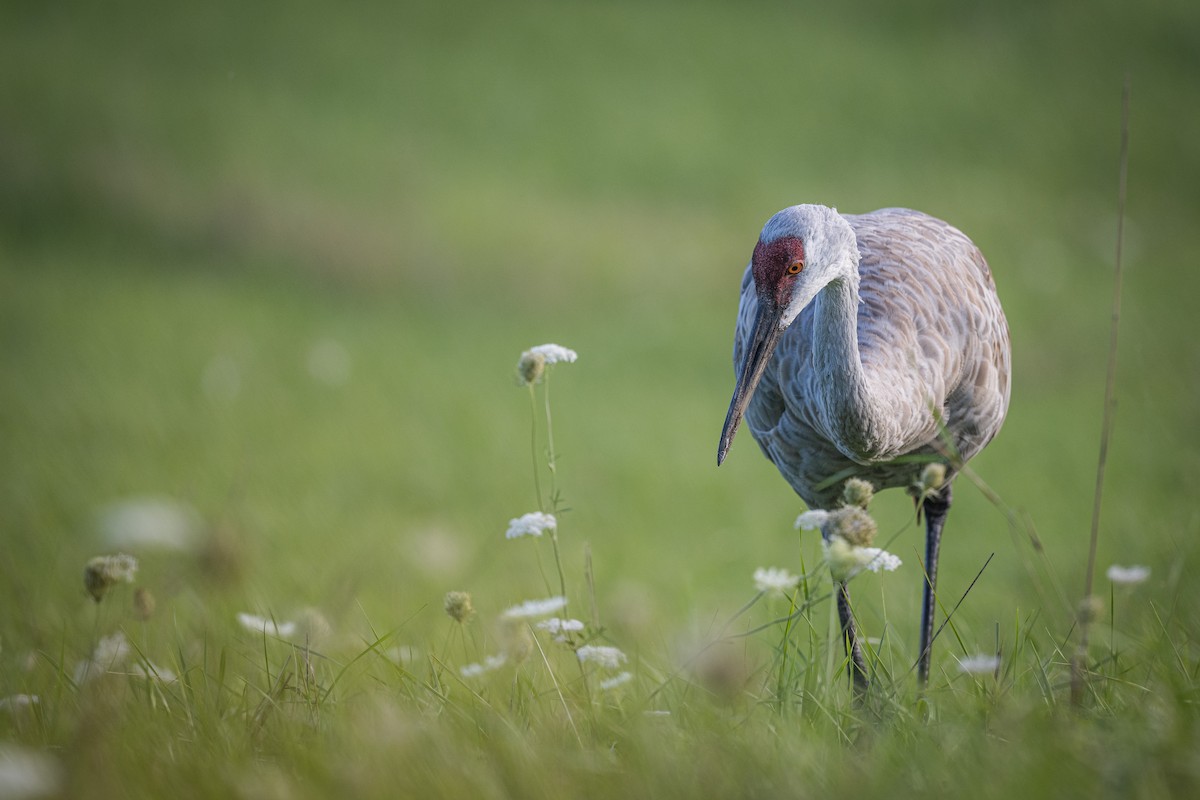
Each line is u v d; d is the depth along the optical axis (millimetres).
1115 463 13188
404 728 4414
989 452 14250
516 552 11211
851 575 4688
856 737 4824
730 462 14680
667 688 5512
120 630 5887
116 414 15570
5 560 9375
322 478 13492
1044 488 12609
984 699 4863
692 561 11086
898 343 6121
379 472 13812
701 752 4344
